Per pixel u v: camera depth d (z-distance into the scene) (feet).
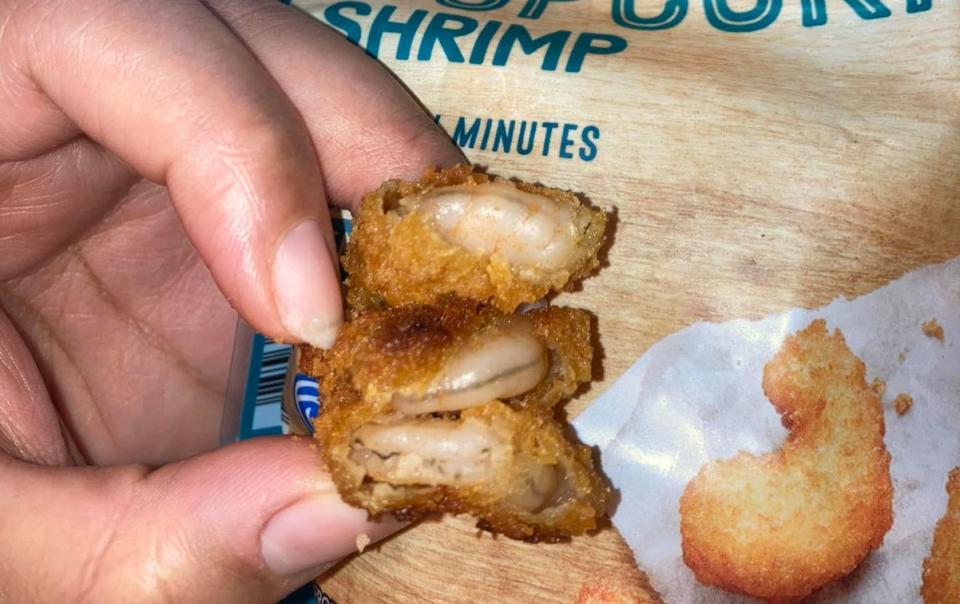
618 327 0.40
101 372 0.52
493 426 0.34
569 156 0.42
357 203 0.43
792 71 0.41
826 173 0.40
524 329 0.36
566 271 0.37
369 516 0.35
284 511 0.36
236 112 0.36
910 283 0.38
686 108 0.41
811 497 0.38
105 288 0.52
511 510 0.35
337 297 0.37
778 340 0.39
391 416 0.35
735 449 0.39
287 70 0.43
